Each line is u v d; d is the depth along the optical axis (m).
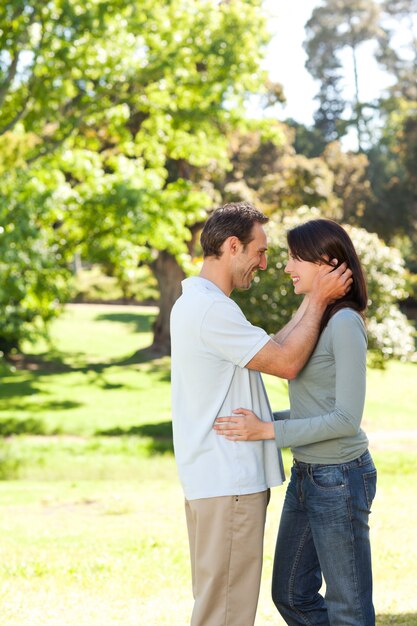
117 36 17.67
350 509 3.33
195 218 19.95
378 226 49.16
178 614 4.90
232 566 3.37
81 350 37.41
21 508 9.53
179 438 3.46
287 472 13.24
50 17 15.97
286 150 41.06
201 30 18.62
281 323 17.44
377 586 5.49
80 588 5.63
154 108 19.42
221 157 21.34
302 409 3.45
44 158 17.97
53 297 16.88
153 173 19.25
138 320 46.25
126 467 14.89
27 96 16.70
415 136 49.25
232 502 3.35
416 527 7.47
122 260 18.06
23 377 30.39
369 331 17.81
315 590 3.68
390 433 20.45
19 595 5.41
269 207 38.88
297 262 3.46
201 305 3.37
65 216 17.83
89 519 8.72
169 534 7.59
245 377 3.41
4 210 14.60
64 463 15.42
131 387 28.83
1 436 19.56
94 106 18.47
